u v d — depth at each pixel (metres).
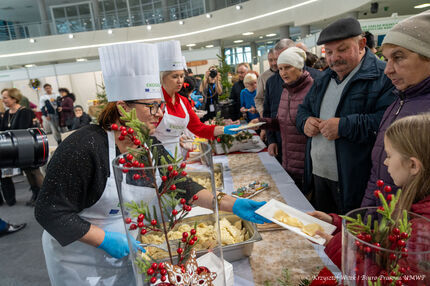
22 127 3.85
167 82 1.78
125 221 0.60
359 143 1.50
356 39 1.48
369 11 8.88
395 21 4.76
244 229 1.19
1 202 3.98
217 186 1.62
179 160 0.58
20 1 15.69
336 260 0.79
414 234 0.45
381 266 0.42
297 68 2.04
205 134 2.16
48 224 0.82
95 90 12.05
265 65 10.57
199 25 13.83
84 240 0.85
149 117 0.91
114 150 0.89
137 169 0.53
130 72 0.85
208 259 0.61
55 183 0.81
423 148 0.70
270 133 2.54
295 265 0.98
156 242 0.57
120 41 14.45
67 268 0.95
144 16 14.38
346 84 1.56
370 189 1.24
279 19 11.49
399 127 0.75
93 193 0.87
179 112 1.91
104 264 0.95
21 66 15.48
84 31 14.47
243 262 1.03
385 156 1.16
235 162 2.28
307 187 1.96
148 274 0.55
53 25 14.42
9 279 2.36
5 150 0.87
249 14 12.34
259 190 1.63
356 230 0.48
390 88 1.43
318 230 0.93
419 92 1.05
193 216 0.59
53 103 7.79
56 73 9.14
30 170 3.63
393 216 0.49
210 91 4.20
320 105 1.74
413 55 1.01
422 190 0.71
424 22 0.99
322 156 1.72
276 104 2.57
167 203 0.56
